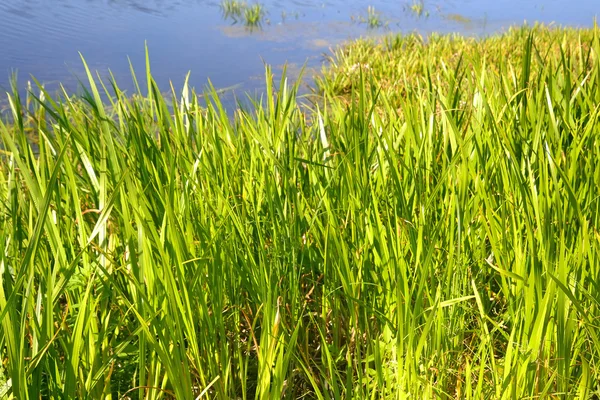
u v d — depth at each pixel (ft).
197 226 6.61
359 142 8.30
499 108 9.20
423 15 70.44
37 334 5.21
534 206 6.21
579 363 6.24
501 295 7.74
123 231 6.77
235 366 6.77
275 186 7.43
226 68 37.42
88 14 50.98
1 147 10.52
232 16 58.08
